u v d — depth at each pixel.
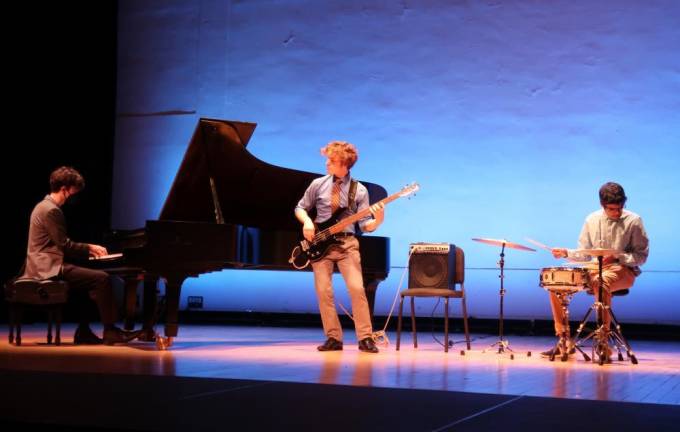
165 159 9.55
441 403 2.88
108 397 2.96
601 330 4.82
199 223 5.17
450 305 8.41
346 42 8.91
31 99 8.59
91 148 9.24
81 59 9.13
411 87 8.64
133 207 9.62
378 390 3.18
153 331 5.87
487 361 4.74
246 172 5.66
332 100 8.94
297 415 2.62
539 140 8.15
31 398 2.93
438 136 8.52
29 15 8.54
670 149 7.70
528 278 8.15
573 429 2.42
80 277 5.54
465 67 8.45
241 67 9.30
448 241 8.41
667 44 7.77
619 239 5.19
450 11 8.53
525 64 8.23
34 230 5.57
